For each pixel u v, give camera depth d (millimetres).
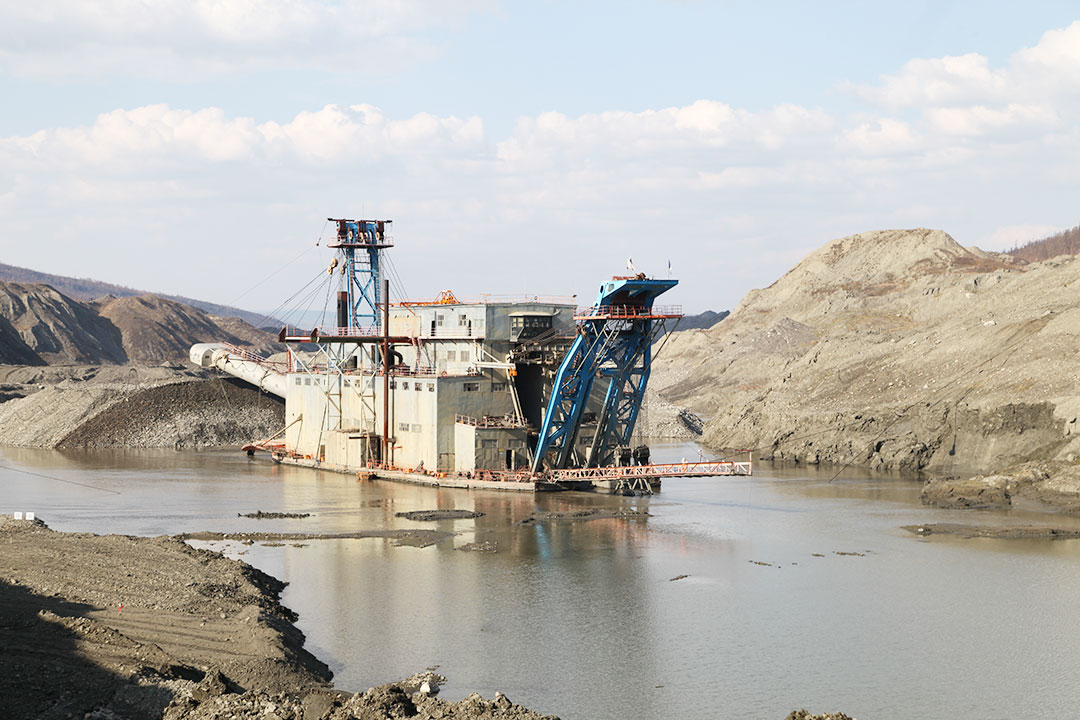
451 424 112312
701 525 91438
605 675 54031
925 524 92438
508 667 54875
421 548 80938
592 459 107938
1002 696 51875
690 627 61938
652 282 99625
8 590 57250
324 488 110875
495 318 113125
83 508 97938
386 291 119875
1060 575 73938
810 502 105188
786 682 53469
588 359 103000
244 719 40438
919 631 61531
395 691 42781
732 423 167625
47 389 173750
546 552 80062
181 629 53844
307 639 58531
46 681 43469
